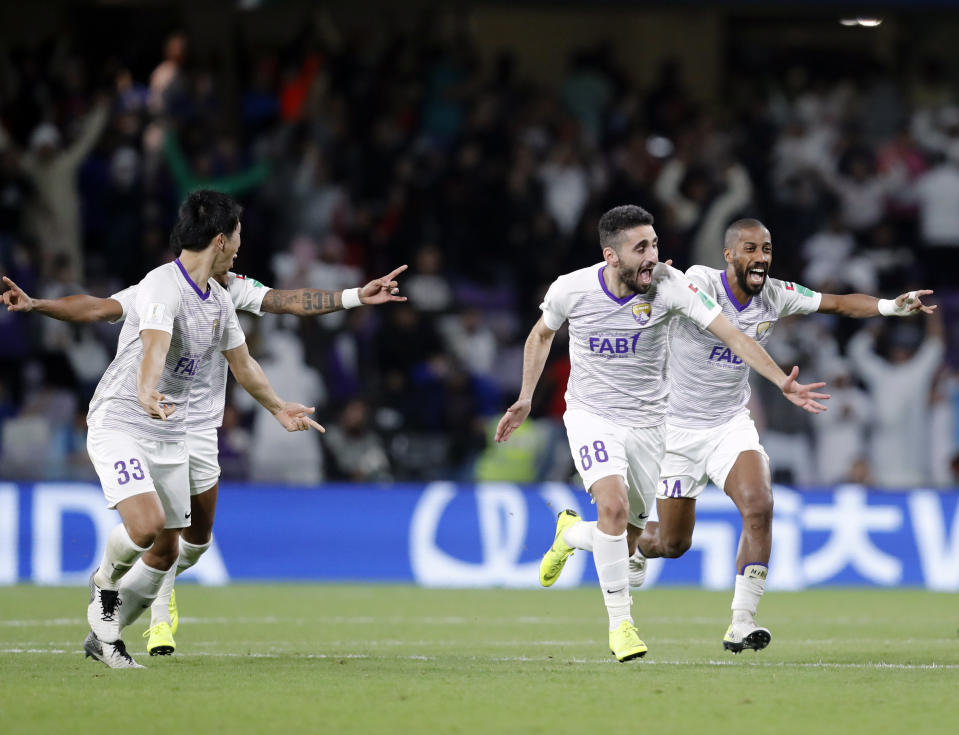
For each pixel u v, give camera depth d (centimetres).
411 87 6297
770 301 2700
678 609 3812
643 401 2422
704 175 6119
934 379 5462
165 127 5762
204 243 2188
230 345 2311
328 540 4784
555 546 2602
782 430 5244
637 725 1684
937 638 3003
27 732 1614
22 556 4522
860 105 6869
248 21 6656
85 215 5734
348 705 1825
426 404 5125
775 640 2947
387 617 3503
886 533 4900
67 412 5088
